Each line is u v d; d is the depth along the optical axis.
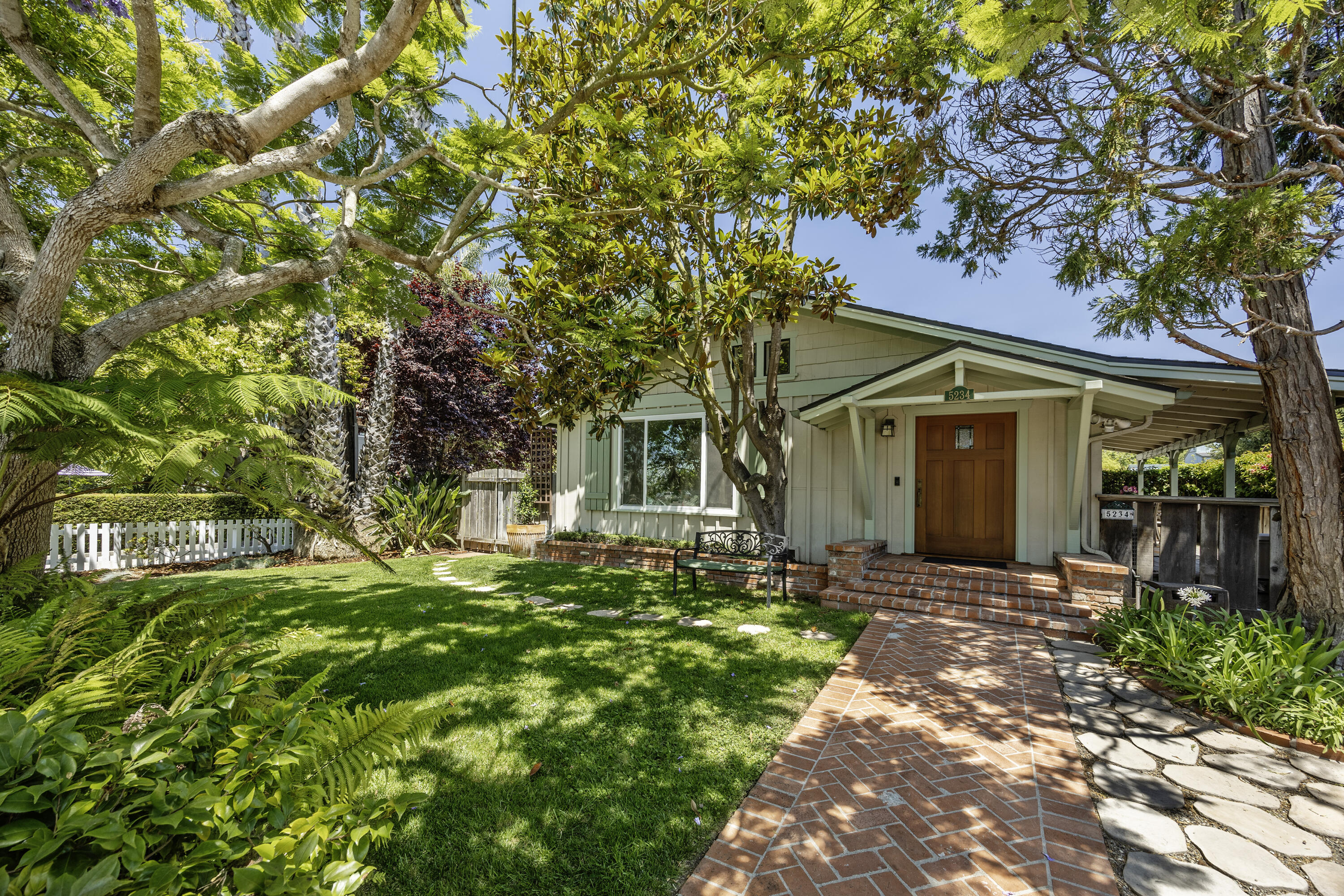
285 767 1.62
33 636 2.09
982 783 2.88
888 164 5.58
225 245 3.83
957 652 4.98
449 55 5.18
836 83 6.42
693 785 2.84
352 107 3.47
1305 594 4.52
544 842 2.40
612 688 4.09
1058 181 4.84
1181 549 6.33
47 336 2.73
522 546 11.29
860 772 2.98
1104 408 6.77
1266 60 3.47
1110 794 2.84
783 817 2.59
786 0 4.23
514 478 12.57
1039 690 4.14
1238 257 3.43
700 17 5.62
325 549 11.00
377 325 14.19
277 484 2.71
